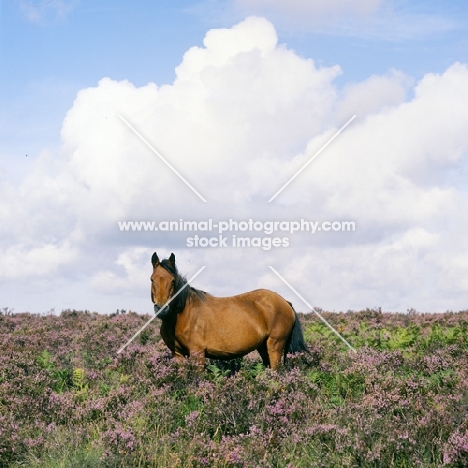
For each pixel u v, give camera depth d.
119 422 7.12
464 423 6.67
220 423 7.02
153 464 6.12
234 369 10.09
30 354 10.66
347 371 8.95
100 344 12.48
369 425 6.52
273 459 6.14
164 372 8.67
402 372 9.70
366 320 16.19
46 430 7.02
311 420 7.03
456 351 10.92
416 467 5.84
